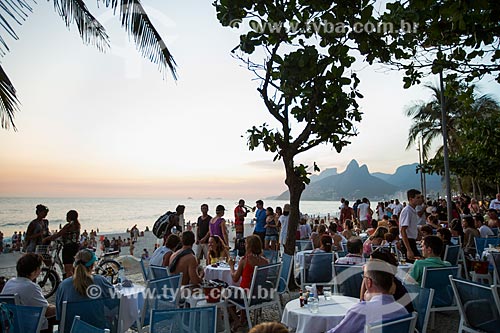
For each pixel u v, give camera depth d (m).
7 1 4.78
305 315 4.55
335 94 7.22
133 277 8.94
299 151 8.20
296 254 9.31
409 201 7.81
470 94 7.48
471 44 6.05
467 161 16.58
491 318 4.36
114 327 4.36
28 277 4.96
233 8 6.84
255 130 8.16
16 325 3.88
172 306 5.38
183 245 6.31
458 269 5.86
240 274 6.34
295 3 6.81
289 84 7.11
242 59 7.66
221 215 10.39
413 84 7.07
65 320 4.08
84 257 5.00
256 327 1.83
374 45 6.59
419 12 5.89
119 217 73.25
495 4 5.14
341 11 6.52
